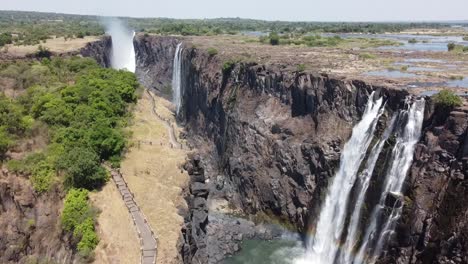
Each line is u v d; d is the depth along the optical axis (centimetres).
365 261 5206
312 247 6144
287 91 7600
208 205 7438
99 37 15888
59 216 4709
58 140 5572
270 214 7000
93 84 7412
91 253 4088
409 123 5166
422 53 10875
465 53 10738
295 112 7375
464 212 4244
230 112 8731
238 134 8231
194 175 5981
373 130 5731
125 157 5634
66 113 6144
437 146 4747
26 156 5247
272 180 7069
